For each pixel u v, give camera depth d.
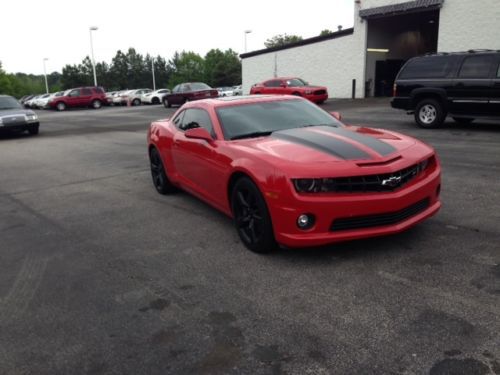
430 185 3.92
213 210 5.63
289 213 3.59
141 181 7.75
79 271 4.00
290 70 30.12
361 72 25.86
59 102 36.69
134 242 4.66
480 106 10.55
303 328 2.85
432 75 11.27
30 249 4.65
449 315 2.88
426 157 3.99
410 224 3.76
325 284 3.40
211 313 3.12
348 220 3.58
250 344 2.72
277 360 2.55
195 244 4.46
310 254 3.96
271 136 4.46
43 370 2.62
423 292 3.19
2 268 4.19
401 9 22.86
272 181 3.67
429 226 4.46
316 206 3.51
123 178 8.11
